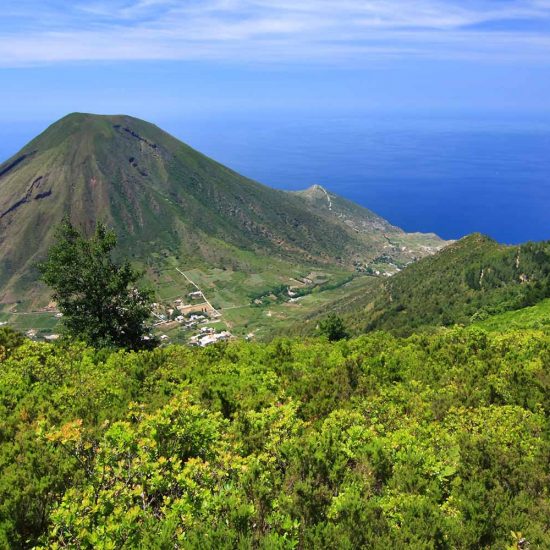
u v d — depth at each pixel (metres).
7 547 7.05
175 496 7.59
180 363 19.81
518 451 10.41
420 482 8.54
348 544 6.48
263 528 7.09
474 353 20.23
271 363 19.92
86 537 6.38
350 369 17.22
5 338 21.59
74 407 12.73
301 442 9.36
